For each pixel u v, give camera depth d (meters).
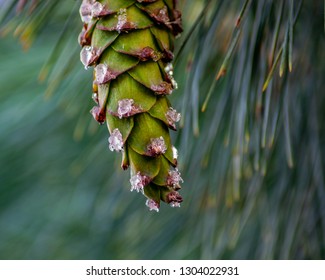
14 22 0.62
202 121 0.73
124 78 0.56
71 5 0.77
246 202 0.72
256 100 0.64
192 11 0.66
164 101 0.56
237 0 0.64
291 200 0.72
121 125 0.55
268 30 0.61
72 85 0.71
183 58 0.69
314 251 0.74
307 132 0.70
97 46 0.56
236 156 0.64
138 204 0.84
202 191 0.74
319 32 0.66
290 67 0.56
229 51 0.57
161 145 0.55
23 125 0.89
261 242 0.80
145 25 0.56
